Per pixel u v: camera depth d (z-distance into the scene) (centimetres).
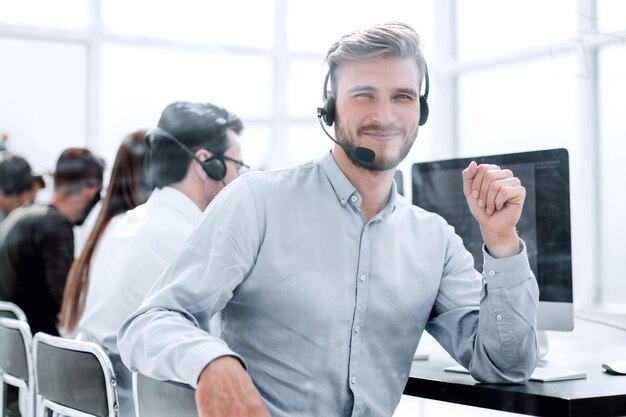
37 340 162
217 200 129
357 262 132
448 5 318
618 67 249
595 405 120
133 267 163
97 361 143
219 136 184
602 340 220
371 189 133
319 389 130
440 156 328
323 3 282
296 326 129
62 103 345
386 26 133
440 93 329
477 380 136
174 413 111
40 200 272
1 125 338
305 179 134
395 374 138
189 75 337
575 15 256
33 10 344
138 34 347
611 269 271
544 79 289
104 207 198
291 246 129
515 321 131
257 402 102
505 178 130
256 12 320
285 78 315
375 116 129
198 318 123
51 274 234
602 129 270
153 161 181
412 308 137
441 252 142
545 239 158
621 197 269
